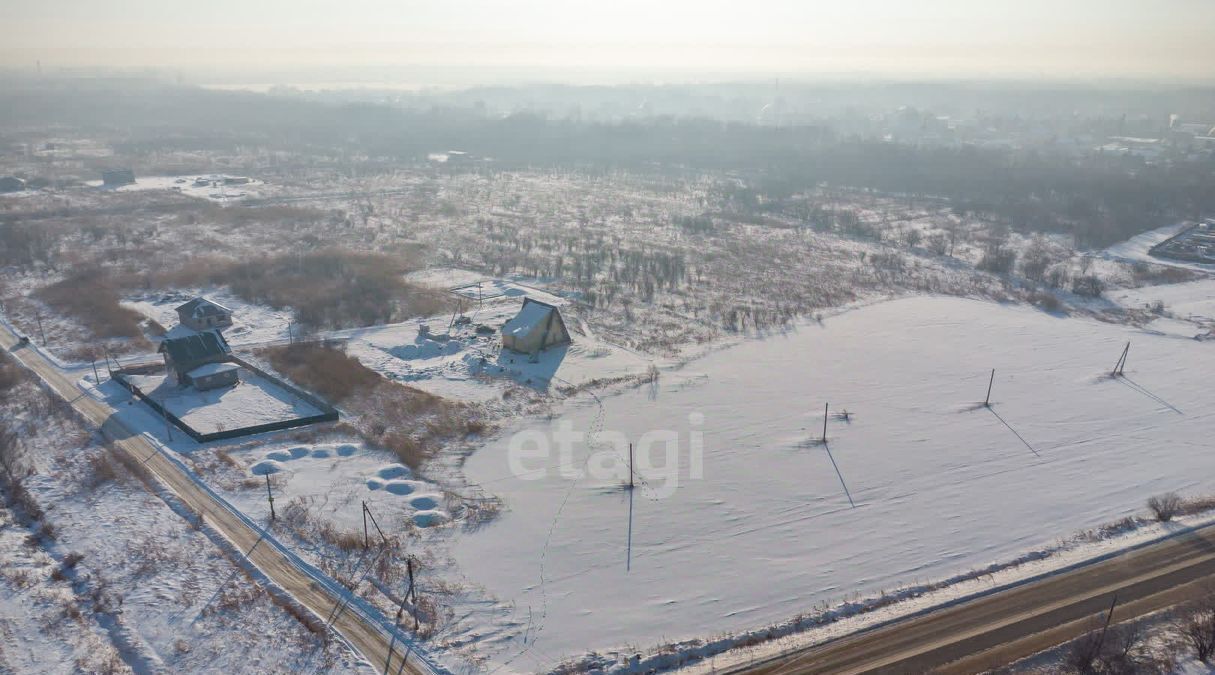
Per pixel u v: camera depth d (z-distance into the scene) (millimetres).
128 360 68938
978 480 49438
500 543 42344
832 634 35719
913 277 98562
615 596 38219
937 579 39719
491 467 50688
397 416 58062
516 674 33094
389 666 33375
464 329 77312
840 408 59781
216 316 75938
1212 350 73625
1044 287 95938
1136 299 92250
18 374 64938
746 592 38656
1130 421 58000
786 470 50406
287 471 49562
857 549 42188
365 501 46125
